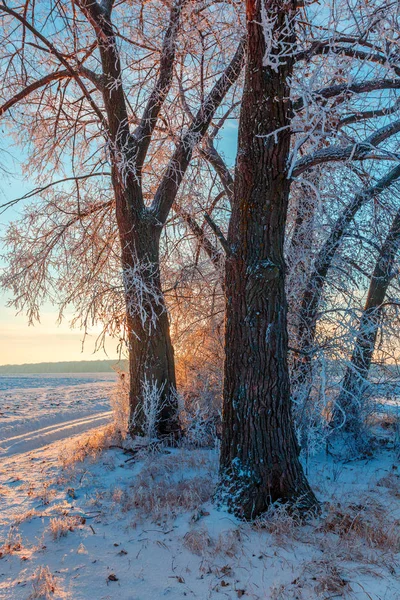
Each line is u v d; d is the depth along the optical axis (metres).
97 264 10.84
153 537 4.64
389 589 3.63
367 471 7.20
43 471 7.57
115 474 6.99
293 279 8.10
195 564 4.08
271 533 4.57
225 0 7.45
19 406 15.91
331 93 5.48
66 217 10.70
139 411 8.82
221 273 9.68
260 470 5.13
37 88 9.91
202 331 10.84
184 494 5.58
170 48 8.49
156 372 8.90
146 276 8.82
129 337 9.04
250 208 5.31
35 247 10.65
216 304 10.27
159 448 8.12
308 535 4.57
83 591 3.73
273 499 5.13
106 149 8.24
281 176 5.24
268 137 5.16
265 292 5.27
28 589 3.79
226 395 5.50
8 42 9.16
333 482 6.59
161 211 9.27
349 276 8.30
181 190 9.92
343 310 7.27
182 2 7.87
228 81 8.47
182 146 9.07
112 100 8.62
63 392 21.91
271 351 5.27
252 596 3.58
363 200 7.48
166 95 9.05
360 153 5.31
